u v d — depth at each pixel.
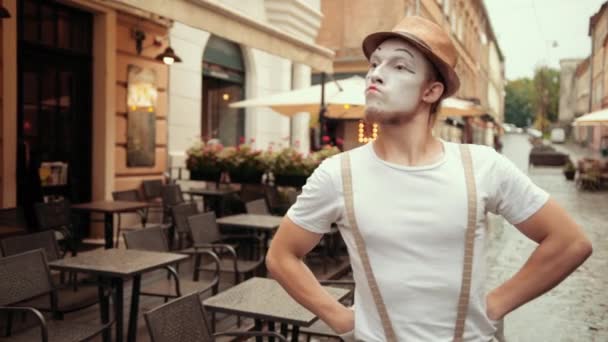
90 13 8.50
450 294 1.56
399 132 1.63
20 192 7.25
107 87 8.59
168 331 2.78
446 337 1.57
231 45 12.60
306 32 14.30
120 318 3.92
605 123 18.86
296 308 3.24
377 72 1.63
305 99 10.04
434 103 1.70
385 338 1.58
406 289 1.56
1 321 4.66
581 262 1.58
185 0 5.61
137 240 4.87
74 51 8.25
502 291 1.65
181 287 4.83
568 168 25.72
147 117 9.60
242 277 6.56
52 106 7.98
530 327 5.45
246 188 8.99
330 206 1.65
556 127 56.91
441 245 1.56
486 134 51.22
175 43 10.33
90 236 8.56
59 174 8.09
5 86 7.02
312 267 7.34
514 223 1.64
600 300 6.39
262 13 13.10
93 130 8.64
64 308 4.04
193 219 5.51
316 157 8.97
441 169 1.60
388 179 1.60
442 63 1.60
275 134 14.27
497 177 1.62
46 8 7.79
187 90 10.73
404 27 1.64
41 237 4.60
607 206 15.90
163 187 8.39
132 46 9.23
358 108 11.42
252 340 4.68
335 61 17.16
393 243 1.56
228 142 12.82
